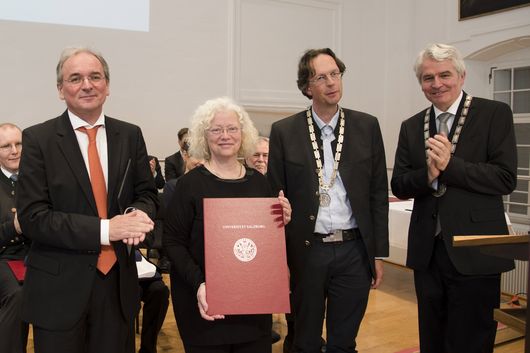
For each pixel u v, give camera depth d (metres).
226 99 1.87
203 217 1.75
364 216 2.10
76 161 1.66
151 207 1.80
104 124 1.75
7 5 5.16
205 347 1.74
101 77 1.66
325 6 6.91
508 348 3.26
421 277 2.19
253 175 1.88
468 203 2.03
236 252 1.68
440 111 2.13
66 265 1.63
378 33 6.96
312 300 2.11
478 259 2.00
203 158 1.89
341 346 2.15
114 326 1.70
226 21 6.28
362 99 7.21
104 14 5.58
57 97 5.41
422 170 2.08
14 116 5.23
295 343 2.18
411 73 6.52
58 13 5.36
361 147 2.14
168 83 5.96
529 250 1.33
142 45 5.79
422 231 2.14
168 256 1.78
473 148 2.05
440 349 2.20
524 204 5.21
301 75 2.16
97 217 1.63
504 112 2.05
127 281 1.73
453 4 5.87
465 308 2.04
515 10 5.18
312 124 2.19
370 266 2.11
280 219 1.74
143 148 1.87
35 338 1.65
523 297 4.30
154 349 2.97
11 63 5.20
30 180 1.61
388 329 3.64
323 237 2.10
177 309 1.79
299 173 2.13
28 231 1.60
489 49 5.51
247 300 1.65
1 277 2.73
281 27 6.65
